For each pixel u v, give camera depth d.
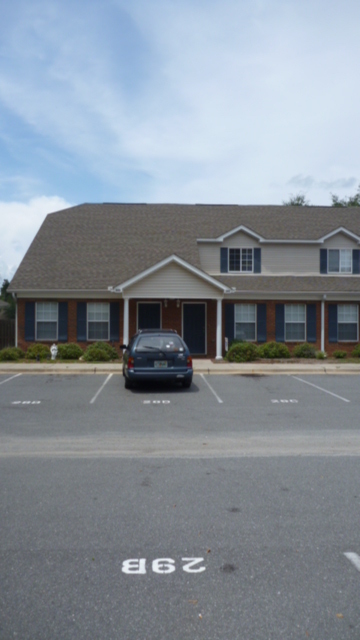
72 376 17.97
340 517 5.76
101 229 27.39
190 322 24.42
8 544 5.09
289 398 13.80
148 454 8.48
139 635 3.68
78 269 24.48
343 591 4.25
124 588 4.29
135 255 25.31
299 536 5.28
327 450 8.70
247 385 15.98
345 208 29.64
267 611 3.97
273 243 25.88
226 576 4.49
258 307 24.53
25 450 8.73
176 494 6.48
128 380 15.19
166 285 22.33
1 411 12.09
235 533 5.34
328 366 19.58
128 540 5.17
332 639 3.64
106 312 24.25
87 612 3.95
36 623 3.81
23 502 6.20
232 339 24.39
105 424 10.76
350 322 25.02
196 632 3.71
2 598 4.14
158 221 28.08
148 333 15.23
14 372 18.83
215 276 25.48
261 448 8.84
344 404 12.98
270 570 4.59
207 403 13.12
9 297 47.25
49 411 12.10
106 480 7.04
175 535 5.29
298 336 24.78
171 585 4.34
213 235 26.03
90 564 4.70
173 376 14.75
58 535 5.29
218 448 8.86
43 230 27.23
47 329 24.12
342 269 26.12
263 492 6.55
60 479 7.09
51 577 4.47
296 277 25.69
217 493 6.52
